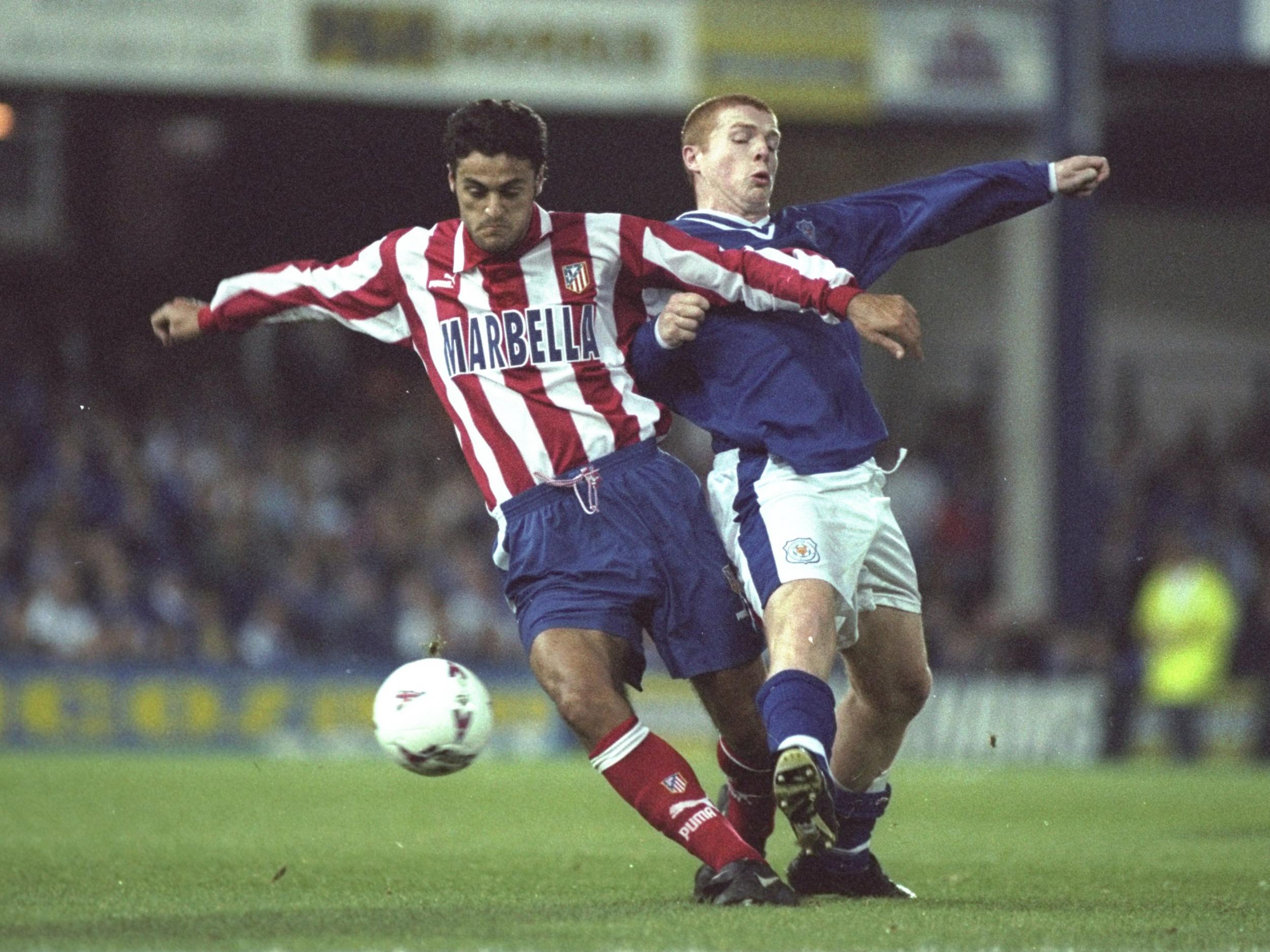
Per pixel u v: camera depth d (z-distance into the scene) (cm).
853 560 1944
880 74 6781
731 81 6694
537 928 1659
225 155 8312
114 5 6359
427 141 8031
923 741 6456
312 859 2567
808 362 1989
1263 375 8856
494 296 1933
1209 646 6353
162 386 7700
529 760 5962
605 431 1938
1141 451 8550
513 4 6575
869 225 2084
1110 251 8812
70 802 3666
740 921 1703
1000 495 7650
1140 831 3347
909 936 1625
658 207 8394
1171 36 6906
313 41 6475
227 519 7119
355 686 6300
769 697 1797
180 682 6078
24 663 5931
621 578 1900
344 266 2012
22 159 7906
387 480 7650
